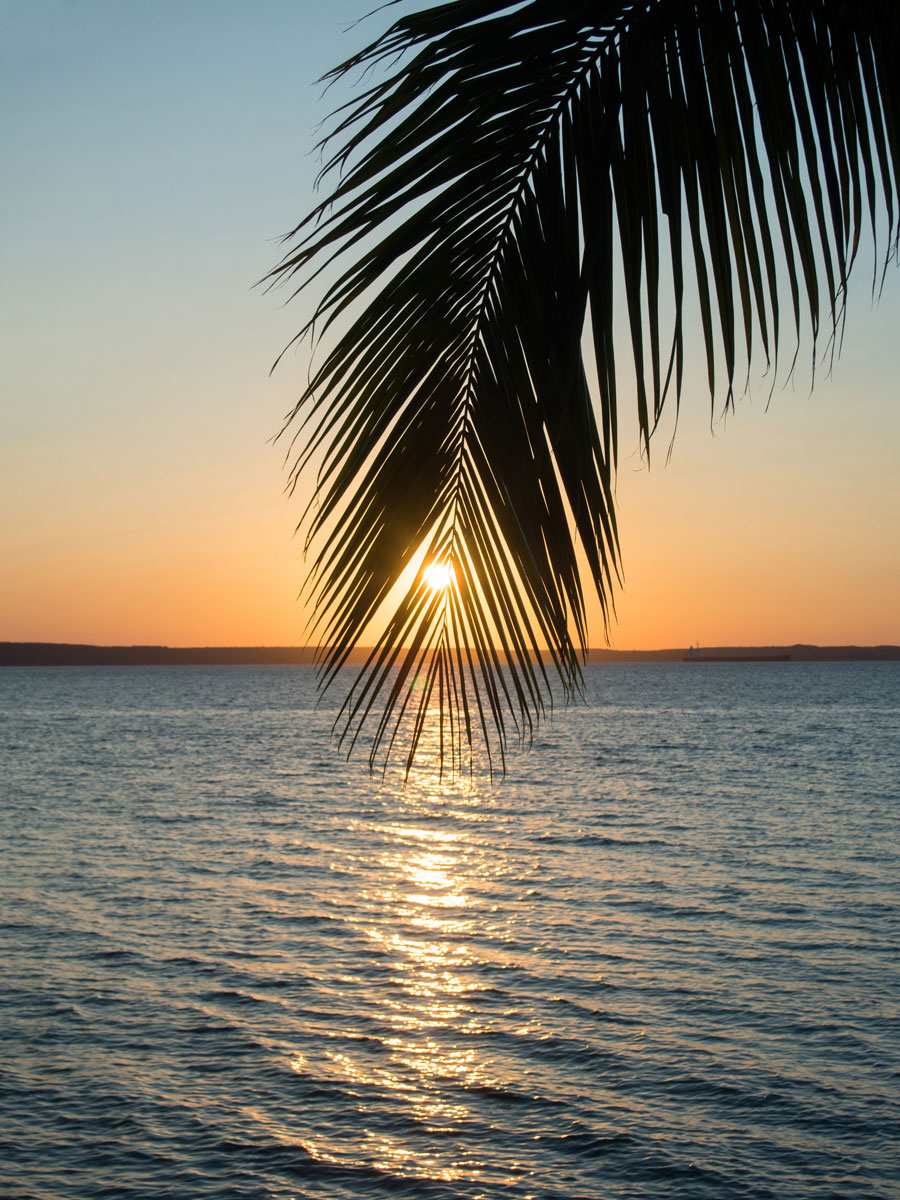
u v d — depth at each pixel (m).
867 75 2.04
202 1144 10.38
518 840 27.61
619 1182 9.69
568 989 14.84
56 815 32.56
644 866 23.66
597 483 1.94
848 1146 10.23
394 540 2.05
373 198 1.96
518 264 2.02
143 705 115.19
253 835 28.64
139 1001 14.37
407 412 2.04
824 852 25.06
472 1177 9.79
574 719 81.69
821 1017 13.53
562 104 2.00
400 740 61.59
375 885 21.86
